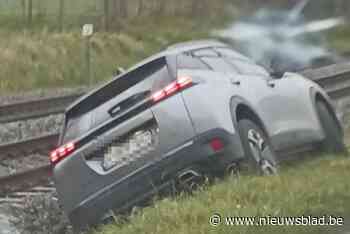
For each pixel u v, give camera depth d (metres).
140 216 19.66
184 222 18.06
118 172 21.06
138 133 21.02
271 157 23.25
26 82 79.75
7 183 31.72
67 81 83.38
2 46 83.62
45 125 49.81
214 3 132.50
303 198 18.66
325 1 125.19
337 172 22.36
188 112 20.84
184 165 20.70
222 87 22.36
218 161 20.84
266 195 19.09
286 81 26.70
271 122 24.31
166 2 130.88
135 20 121.94
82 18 117.06
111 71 90.25
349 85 63.81
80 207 21.58
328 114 28.58
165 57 22.16
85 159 21.50
